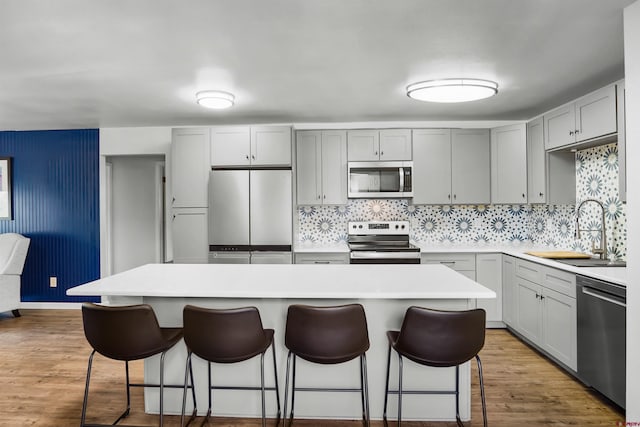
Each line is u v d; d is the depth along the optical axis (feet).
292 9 6.81
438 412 8.05
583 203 11.97
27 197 16.89
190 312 6.65
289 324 6.77
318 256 14.25
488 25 7.46
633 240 6.69
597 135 10.04
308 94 11.79
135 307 6.72
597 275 8.66
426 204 14.92
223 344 6.58
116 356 6.89
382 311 7.94
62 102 12.45
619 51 8.70
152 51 8.52
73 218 16.74
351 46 8.36
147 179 20.36
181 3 6.57
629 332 6.77
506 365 10.87
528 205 15.72
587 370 9.06
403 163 14.84
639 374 6.57
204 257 14.46
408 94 11.34
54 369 10.66
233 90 11.35
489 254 14.14
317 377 8.09
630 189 6.75
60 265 16.83
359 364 8.04
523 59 9.12
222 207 14.10
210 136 14.52
